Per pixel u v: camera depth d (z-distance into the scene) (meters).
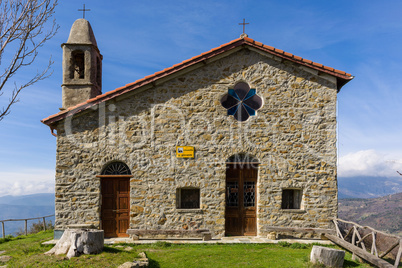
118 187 9.59
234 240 9.18
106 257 6.19
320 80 10.05
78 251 6.27
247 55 10.02
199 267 6.73
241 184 9.96
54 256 6.18
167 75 9.61
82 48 11.34
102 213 9.47
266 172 9.73
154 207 9.43
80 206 9.25
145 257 6.80
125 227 9.55
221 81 9.90
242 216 9.88
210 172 9.62
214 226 9.48
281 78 9.99
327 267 6.61
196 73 9.88
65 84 11.16
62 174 9.30
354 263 7.16
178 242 8.89
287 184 9.73
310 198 9.71
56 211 9.17
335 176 9.80
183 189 9.84
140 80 9.46
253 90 10.10
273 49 9.77
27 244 8.86
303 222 9.64
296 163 9.79
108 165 9.60
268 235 9.43
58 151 9.34
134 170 9.48
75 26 11.83
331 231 9.26
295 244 8.71
